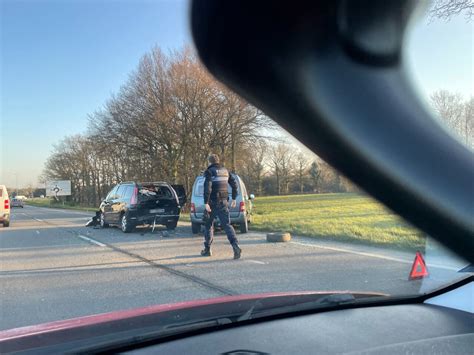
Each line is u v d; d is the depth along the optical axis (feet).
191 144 96.63
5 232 53.11
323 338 8.36
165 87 95.40
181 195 69.77
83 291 20.12
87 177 201.77
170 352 7.82
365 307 10.61
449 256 22.53
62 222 72.38
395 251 28.60
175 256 29.45
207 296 18.56
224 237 40.01
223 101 90.84
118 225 48.67
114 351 7.86
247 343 8.16
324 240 36.55
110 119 105.60
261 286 20.10
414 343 7.88
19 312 16.93
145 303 17.75
